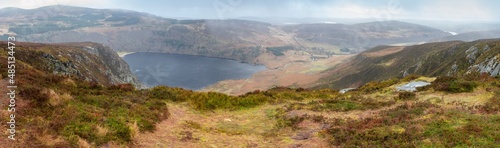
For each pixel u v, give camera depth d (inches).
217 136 621.3
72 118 508.7
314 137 589.6
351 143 510.3
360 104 871.1
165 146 524.1
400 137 498.0
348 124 636.7
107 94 820.0
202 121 770.8
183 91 1065.5
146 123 597.6
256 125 753.6
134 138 519.2
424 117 598.2
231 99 990.4
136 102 770.8
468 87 886.4
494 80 997.2
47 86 714.2
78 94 730.8
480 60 3954.2
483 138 454.6
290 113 829.8
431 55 6929.1
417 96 912.3
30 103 537.0
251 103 998.4
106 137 474.0
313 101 987.9
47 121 477.4
